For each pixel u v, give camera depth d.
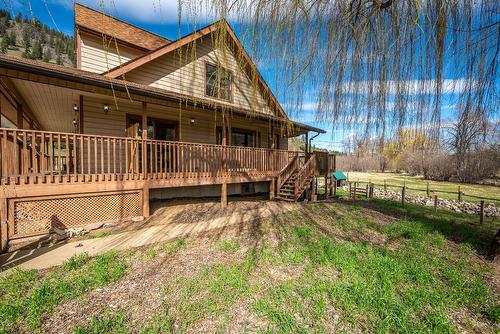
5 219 4.37
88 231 5.27
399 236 5.55
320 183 20.39
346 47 2.25
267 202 9.48
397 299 2.91
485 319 2.71
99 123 7.29
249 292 2.96
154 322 2.43
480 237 5.77
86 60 7.34
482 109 2.00
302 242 4.76
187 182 7.00
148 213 6.30
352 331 2.39
